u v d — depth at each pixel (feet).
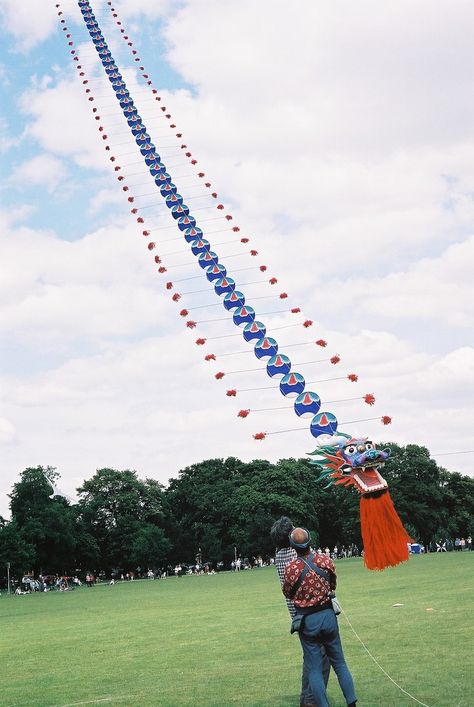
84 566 454.81
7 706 47.73
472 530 391.24
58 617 127.44
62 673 60.59
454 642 60.39
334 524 470.39
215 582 238.68
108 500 480.64
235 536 443.73
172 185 161.17
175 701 46.19
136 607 138.62
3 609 167.63
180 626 91.81
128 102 185.98
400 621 75.92
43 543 403.34
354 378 89.76
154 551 447.01
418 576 151.12
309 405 94.38
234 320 126.00
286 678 51.67
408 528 374.02
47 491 406.62
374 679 48.60
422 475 437.99
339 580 159.63
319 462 62.39
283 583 42.52
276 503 437.17
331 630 41.37
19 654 75.36
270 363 107.76
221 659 61.77
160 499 503.20
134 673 57.98
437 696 42.80
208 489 496.64
